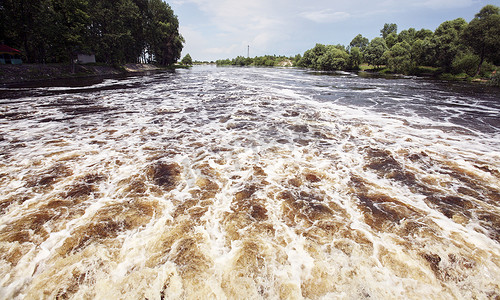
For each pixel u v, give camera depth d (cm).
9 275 343
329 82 3219
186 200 521
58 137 912
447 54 4112
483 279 342
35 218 458
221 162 711
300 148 823
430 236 420
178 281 335
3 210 480
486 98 1936
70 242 400
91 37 3872
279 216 472
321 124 1112
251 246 395
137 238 411
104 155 751
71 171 643
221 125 1092
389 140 906
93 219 455
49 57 3559
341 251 386
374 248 392
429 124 1138
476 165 698
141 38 5316
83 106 1463
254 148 819
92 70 3741
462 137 949
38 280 336
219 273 348
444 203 519
